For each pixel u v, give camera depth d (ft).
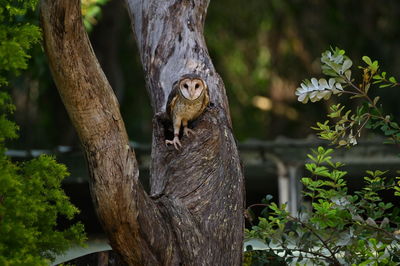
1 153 22.89
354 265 27.91
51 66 23.24
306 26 107.96
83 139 23.80
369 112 29.68
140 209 24.26
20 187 22.77
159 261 25.09
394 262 28.81
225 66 113.19
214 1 106.32
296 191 49.42
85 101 23.39
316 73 109.81
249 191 66.80
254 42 111.75
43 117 96.89
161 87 30.58
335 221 28.55
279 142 49.96
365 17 106.32
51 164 24.34
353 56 106.32
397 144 29.78
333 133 29.35
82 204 53.26
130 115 106.73
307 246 30.37
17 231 22.03
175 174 26.89
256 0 106.42
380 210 30.04
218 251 26.37
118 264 28.04
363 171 55.16
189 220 25.94
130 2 33.01
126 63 103.86
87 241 45.11
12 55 21.85
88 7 50.78
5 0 24.79
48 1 22.53
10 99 24.41
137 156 50.44
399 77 104.99
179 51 30.86
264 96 115.55
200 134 26.94
